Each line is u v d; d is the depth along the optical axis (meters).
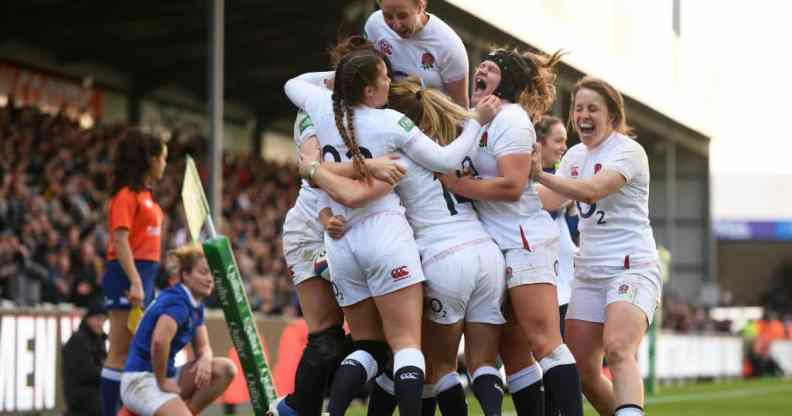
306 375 11.46
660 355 38.19
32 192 28.27
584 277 11.77
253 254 31.75
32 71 36.25
